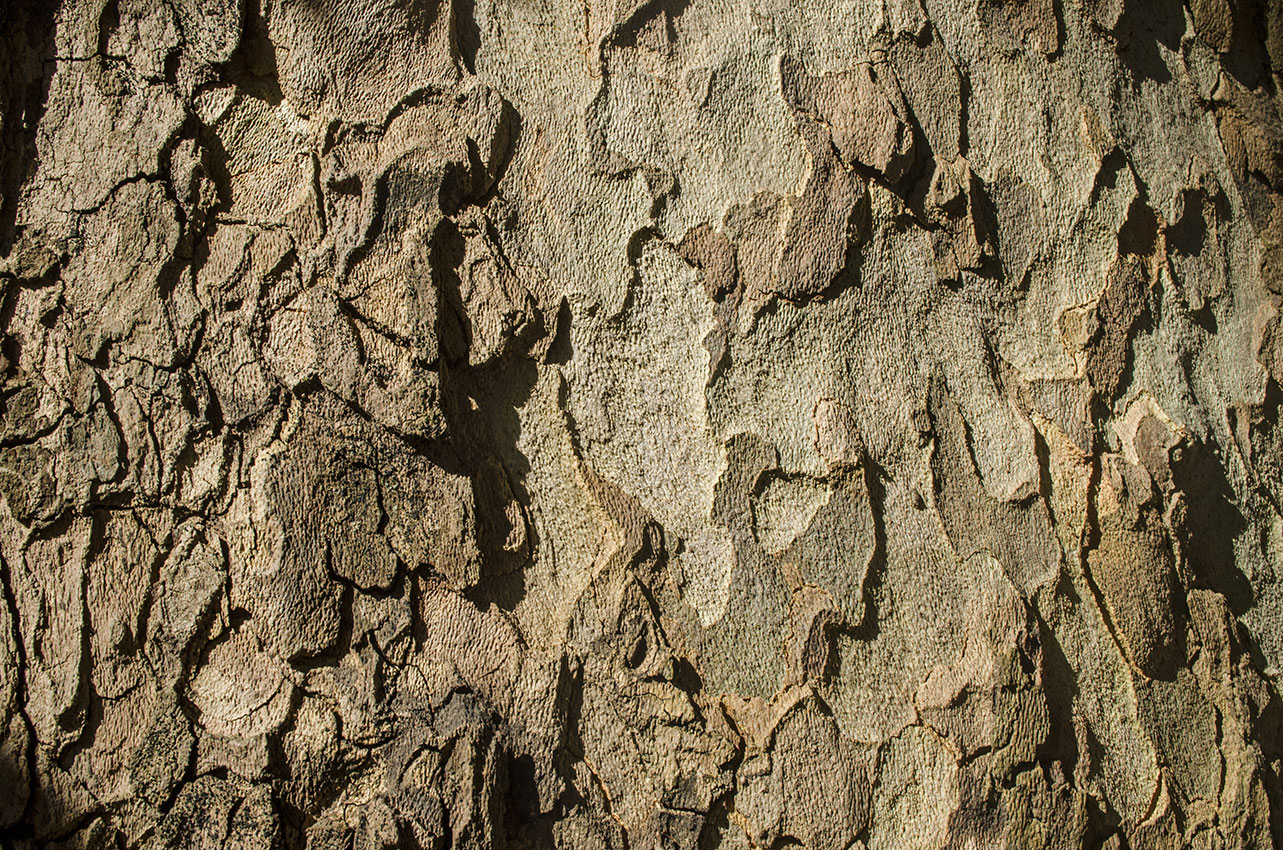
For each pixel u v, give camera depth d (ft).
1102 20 2.96
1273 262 3.05
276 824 2.57
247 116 2.66
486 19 2.73
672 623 2.69
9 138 2.64
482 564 2.65
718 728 2.68
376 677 2.61
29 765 2.55
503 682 2.64
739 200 2.77
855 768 2.71
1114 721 2.81
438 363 2.65
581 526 2.69
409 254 2.66
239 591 2.60
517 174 2.72
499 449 2.68
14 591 2.58
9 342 2.61
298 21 2.67
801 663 2.71
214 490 2.61
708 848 2.67
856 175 2.80
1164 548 2.86
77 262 2.62
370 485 2.63
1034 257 2.88
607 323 2.72
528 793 2.63
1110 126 2.95
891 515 2.77
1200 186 3.00
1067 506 2.84
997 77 2.89
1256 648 2.93
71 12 2.65
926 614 2.75
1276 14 3.11
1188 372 2.95
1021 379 2.85
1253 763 2.85
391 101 2.68
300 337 2.64
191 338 2.62
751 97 2.78
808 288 2.77
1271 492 2.98
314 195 2.66
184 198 2.64
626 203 2.74
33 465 2.59
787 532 2.74
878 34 2.83
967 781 2.72
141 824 2.56
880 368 2.79
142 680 2.58
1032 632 2.77
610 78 2.75
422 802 2.59
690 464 2.72
